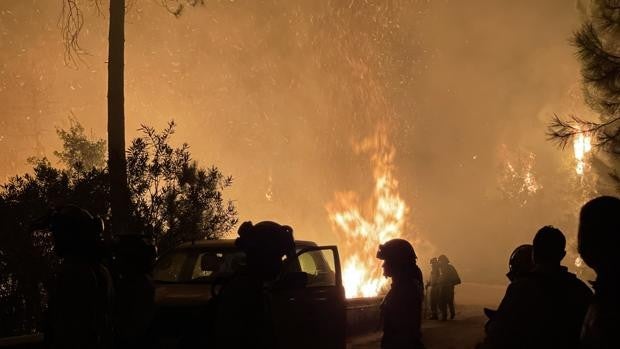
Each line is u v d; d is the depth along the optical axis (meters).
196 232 11.88
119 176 11.52
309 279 8.95
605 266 3.13
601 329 3.00
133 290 5.12
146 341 5.17
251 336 3.89
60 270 4.12
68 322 4.02
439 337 14.45
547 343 4.12
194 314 7.43
